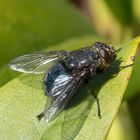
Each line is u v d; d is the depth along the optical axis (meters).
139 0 0.15
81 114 0.11
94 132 0.11
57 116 0.11
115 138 0.14
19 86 0.12
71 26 0.15
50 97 0.11
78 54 0.12
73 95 0.11
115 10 0.15
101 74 0.11
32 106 0.11
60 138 0.11
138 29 0.15
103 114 0.11
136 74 0.13
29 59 0.12
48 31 0.14
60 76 0.12
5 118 0.11
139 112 0.14
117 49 0.12
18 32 0.14
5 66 0.12
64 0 0.15
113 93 0.11
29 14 0.14
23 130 0.11
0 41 0.13
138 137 0.14
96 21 0.15
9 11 0.14
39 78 0.12
